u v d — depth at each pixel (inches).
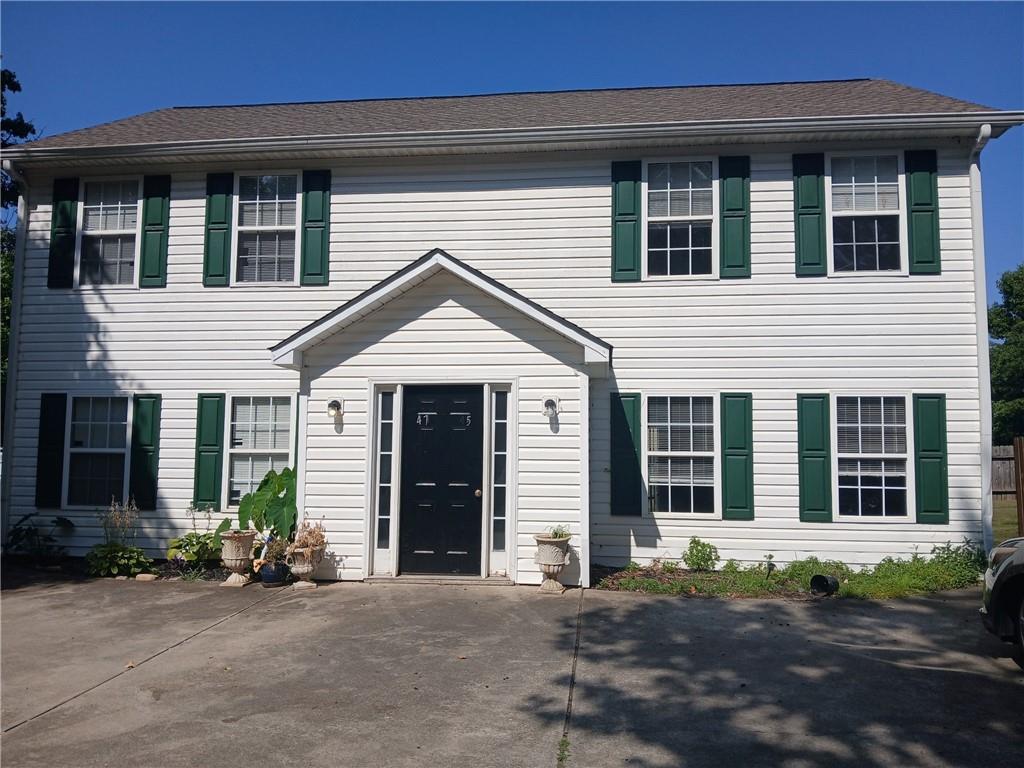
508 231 426.3
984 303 390.9
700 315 408.8
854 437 397.4
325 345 377.7
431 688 226.2
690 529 400.5
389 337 374.3
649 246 417.1
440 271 372.2
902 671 240.4
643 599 334.3
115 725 200.7
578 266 419.2
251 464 432.5
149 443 434.3
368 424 372.2
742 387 403.2
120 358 442.0
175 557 410.6
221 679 235.3
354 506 369.7
